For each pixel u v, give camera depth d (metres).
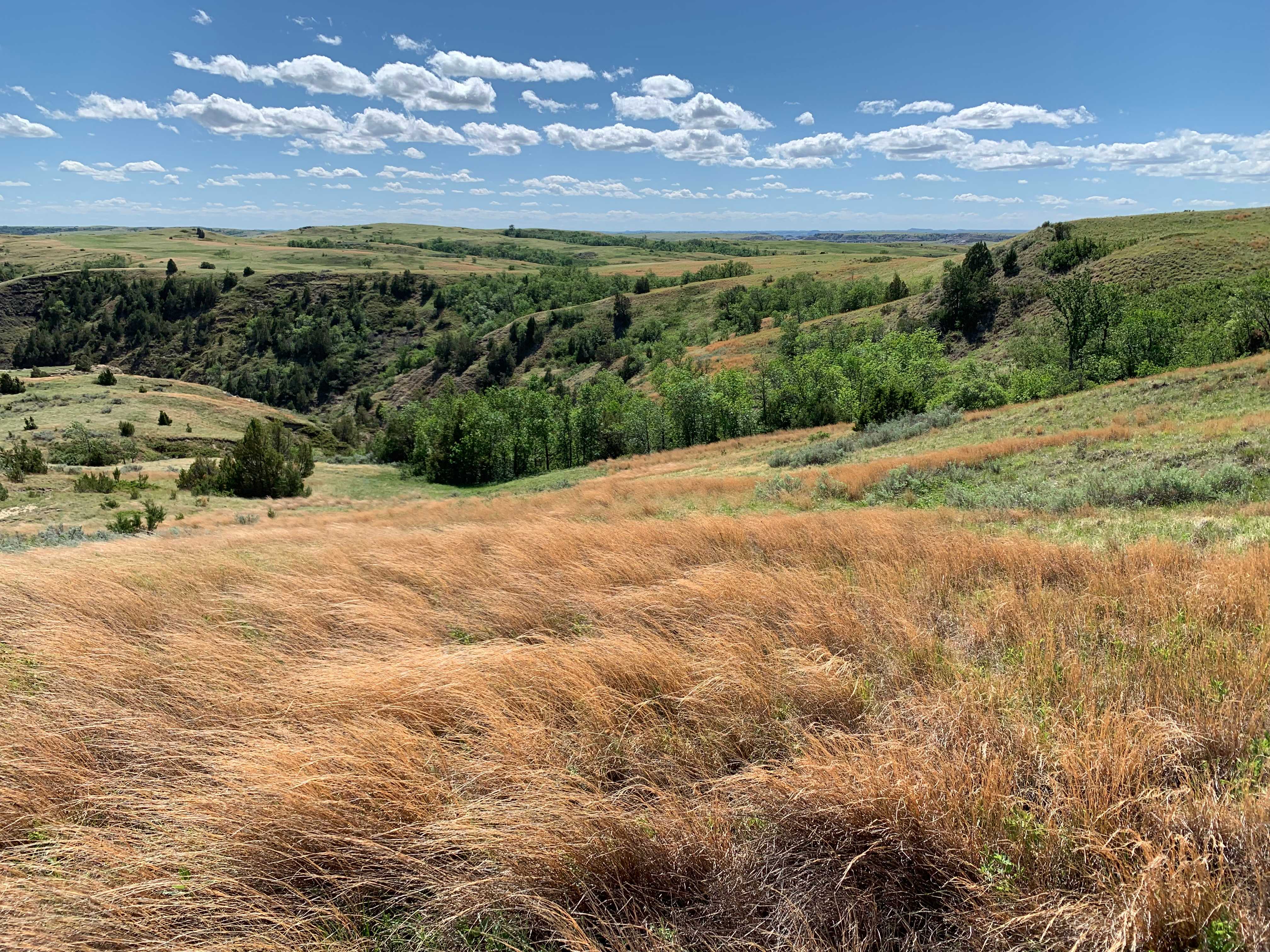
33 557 7.27
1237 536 6.02
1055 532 7.29
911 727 2.55
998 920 1.68
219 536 11.20
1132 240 74.75
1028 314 66.56
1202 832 1.87
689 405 56.78
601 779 2.38
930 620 3.87
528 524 8.53
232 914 1.81
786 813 2.06
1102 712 2.53
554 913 1.80
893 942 1.73
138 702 3.02
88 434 56.12
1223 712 2.44
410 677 2.95
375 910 1.95
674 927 1.80
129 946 1.72
